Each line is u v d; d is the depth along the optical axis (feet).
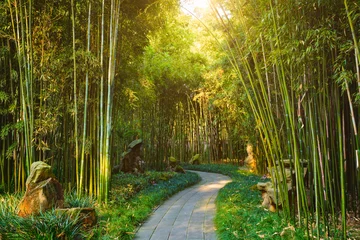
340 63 10.58
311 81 11.21
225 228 12.12
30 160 15.44
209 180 35.29
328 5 10.50
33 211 11.53
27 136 15.46
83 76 17.39
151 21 21.29
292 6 10.85
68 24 17.48
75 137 16.53
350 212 13.15
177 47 40.34
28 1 15.85
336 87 10.99
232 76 28.19
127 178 25.02
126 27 20.38
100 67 16.60
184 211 17.19
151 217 15.70
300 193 11.81
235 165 51.03
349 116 12.76
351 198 13.05
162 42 37.78
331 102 12.17
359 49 9.27
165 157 42.19
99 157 16.97
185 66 39.73
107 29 18.48
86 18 17.67
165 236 12.25
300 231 11.19
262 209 14.74
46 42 16.61
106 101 18.01
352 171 12.91
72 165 17.99
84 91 17.92
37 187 11.98
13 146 16.44
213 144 59.00
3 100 17.03
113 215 13.94
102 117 16.55
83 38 18.12
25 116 15.48
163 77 38.34
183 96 47.16
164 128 41.78
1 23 16.19
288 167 14.43
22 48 15.46
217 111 54.65
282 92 12.15
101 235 11.37
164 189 23.38
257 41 12.78
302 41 10.36
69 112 17.75
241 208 15.35
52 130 17.29
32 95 15.60
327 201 11.46
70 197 15.46
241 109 33.40
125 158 29.78
